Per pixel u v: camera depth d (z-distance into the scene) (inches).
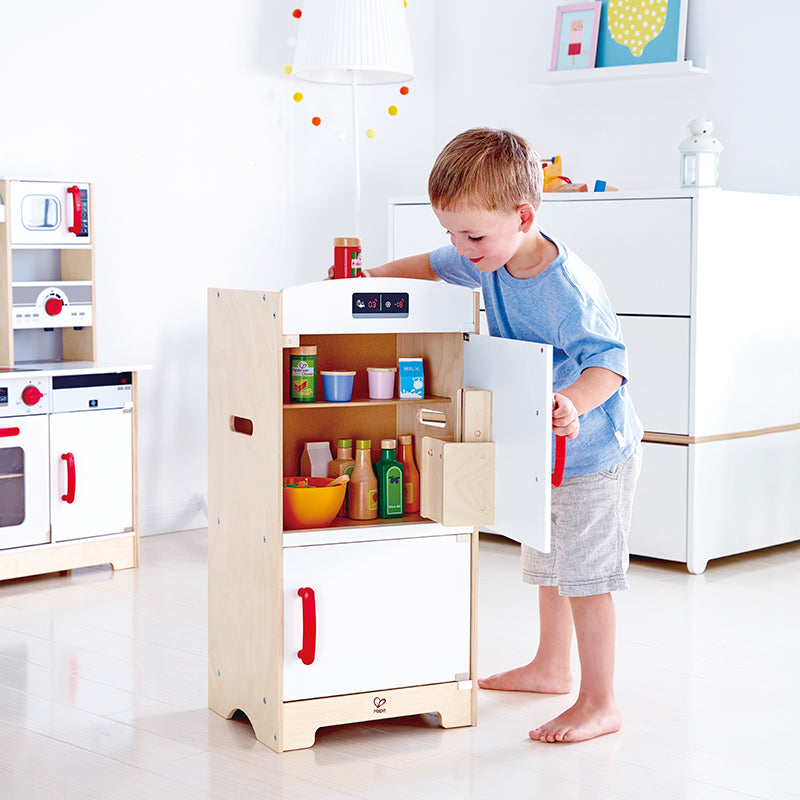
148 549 141.9
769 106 146.0
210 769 75.0
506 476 76.4
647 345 131.4
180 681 92.8
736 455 133.9
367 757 77.2
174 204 150.8
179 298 152.3
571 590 81.0
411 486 84.9
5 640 103.5
